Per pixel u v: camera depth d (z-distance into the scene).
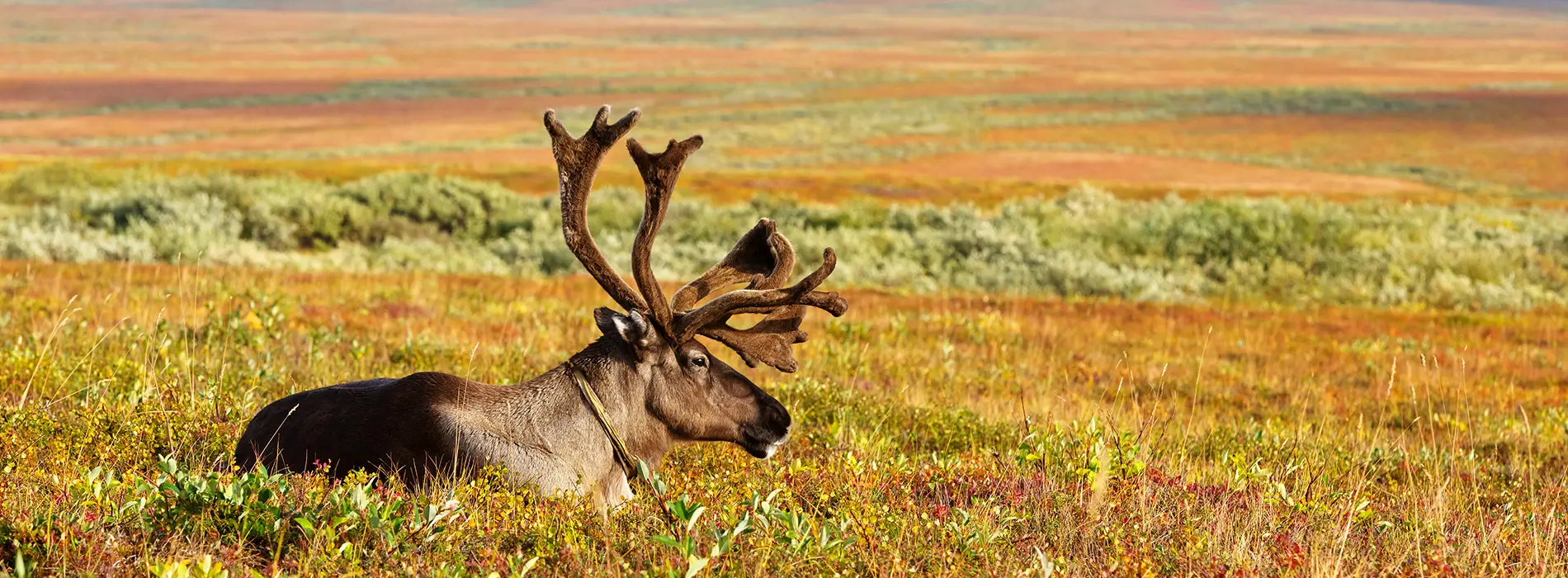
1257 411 16.31
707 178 91.06
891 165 118.81
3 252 35.06
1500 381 20.34
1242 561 6.62
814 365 16.38
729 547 5.86
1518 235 51.03
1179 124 161.25
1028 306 30.58
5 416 8.37
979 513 7.28
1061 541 6.96
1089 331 24.91
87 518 6.00
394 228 51.31
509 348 15.70
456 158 123.19
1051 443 9.27
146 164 74.00
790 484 8.04
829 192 83.25
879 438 10.98
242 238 46.72
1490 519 8.81
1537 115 165.25
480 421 7.50
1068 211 56.53
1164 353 22.05
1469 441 14.05
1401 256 42.97
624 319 7.53
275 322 15.82
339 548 5.80
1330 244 45.03
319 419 7.56
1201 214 48.00
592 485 7.57
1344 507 8.41
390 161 117.62
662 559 6.05
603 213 53.12
